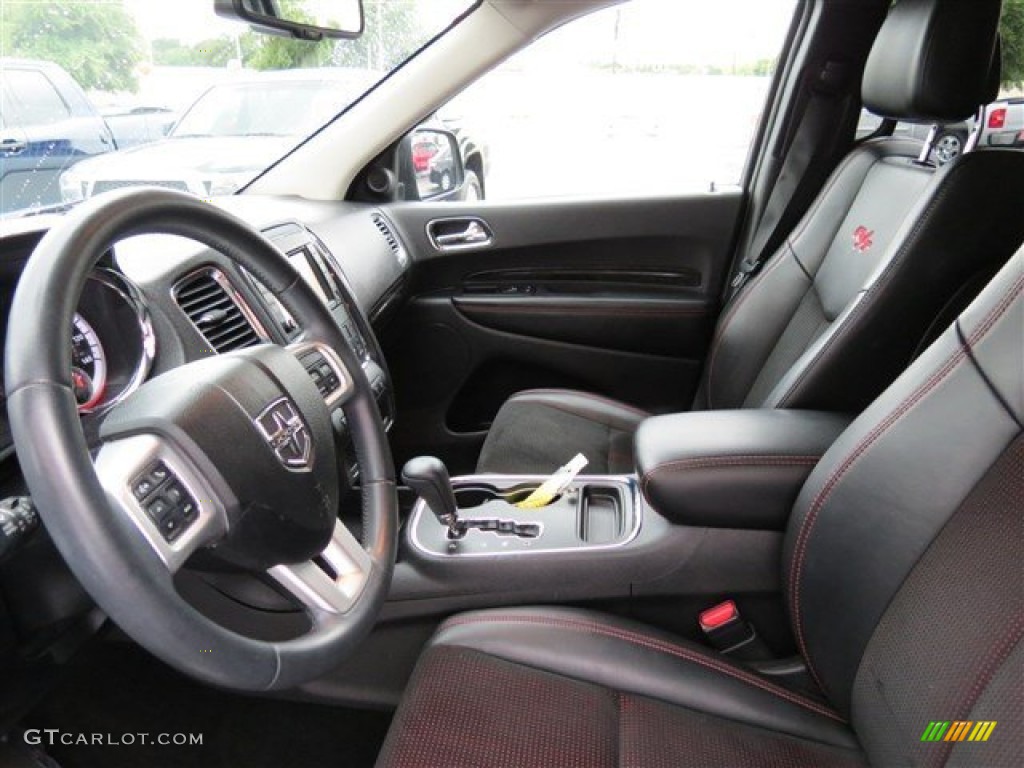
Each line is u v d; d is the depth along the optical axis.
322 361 0.90
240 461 0.69
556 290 2.07
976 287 1.16
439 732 0.88
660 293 2.04
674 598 1.16
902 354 1.22
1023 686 0.65
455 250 2.05
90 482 0.57
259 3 1.37
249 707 1.41
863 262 1.41
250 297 1.21
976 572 0.73
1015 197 1.12
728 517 1.12
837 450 0.97
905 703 0.77
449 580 1.15
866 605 0.86
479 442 2.15
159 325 1.03
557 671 0.97
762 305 1.69
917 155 1.43
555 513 1.25
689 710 0.93
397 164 2.10
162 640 0.60
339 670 1.18
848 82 1.74
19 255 0.86
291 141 1.95
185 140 1.75
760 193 1.90
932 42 1.21
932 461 0.81
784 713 0.94
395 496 0.95
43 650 0.87
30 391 0.57
